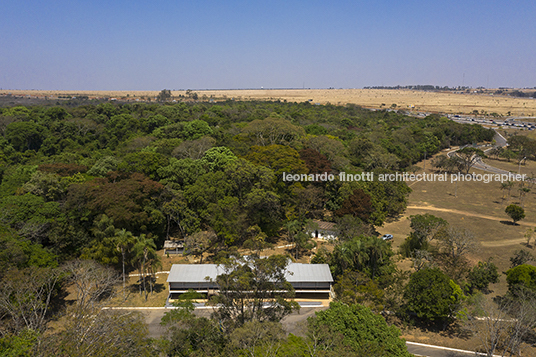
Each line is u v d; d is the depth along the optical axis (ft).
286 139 374.02
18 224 185.68
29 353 88.02
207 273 189.88
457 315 165.37
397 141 534.37
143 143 375.25
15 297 127.24
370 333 127.65
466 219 314.55
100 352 94.07
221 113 613.93
